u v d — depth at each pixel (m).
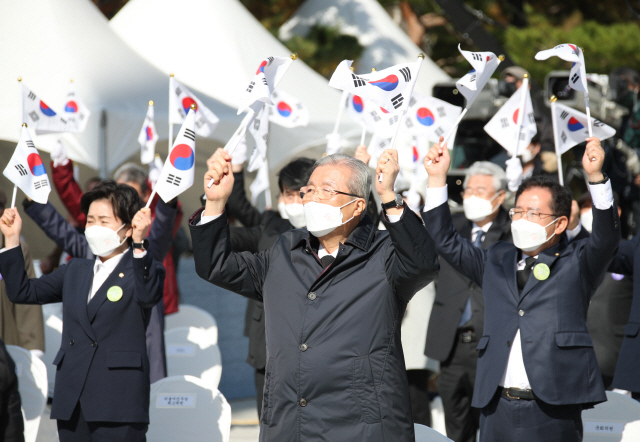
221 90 20.12
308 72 22.16
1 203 11.16
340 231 6.98
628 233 16.22
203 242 6.83
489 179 11.34
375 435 6.45
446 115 10.99
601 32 34.06
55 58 17.55
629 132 16.52
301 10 30.89
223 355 18.23
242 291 7.15
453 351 11.34
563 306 8.16
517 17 36.28
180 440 9.70
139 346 8.72
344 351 6.57
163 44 20.94
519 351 8.20
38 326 11.40
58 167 12.59
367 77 7.46
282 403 6.65
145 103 18.05
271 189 21.30
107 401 8.40
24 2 18.20
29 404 10.09
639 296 10.17
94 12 19.78
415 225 6.35
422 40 37.03
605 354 12.41
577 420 8.16
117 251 9.07
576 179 18.05
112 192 8.95
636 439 9.51
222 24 21.45
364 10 30.02
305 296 6.81
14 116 16.59
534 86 17.17
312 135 20.12
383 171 6.39
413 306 12.18
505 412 8.18
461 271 9.04
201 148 21.58
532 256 8.65
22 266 8.95
